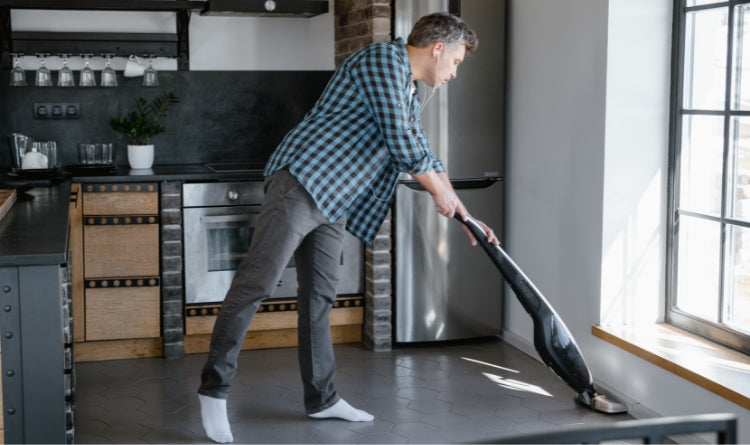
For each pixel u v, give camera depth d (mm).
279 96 4852
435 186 3135
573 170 3830
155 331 4270
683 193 3584
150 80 4473
